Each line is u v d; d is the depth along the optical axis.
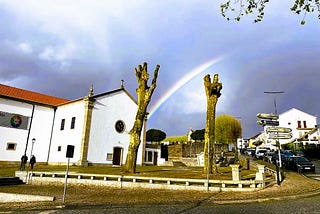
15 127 32.69
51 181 19.45
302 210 9.04
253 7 7.21
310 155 45.97
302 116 67.00
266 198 11.73
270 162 35.22
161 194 14.24
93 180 18.33
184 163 43.38
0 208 10.64
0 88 35.91
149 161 42.19
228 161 39.00
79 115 33.06
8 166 30.94
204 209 9.84
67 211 9.95
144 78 24.16
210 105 20.86
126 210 9.95
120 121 35.91
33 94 39.09
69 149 12.62
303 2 6.70
